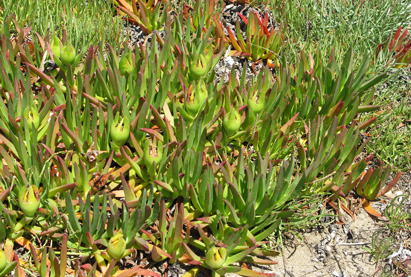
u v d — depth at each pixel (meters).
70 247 0.87
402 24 1.29
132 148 1.01
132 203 0.89
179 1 1.31
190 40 1.17
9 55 1.01
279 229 0.94
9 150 0.95
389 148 1.09
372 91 1.09
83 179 0.90
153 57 1.06
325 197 1.02
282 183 0.88
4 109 0.94
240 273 0.88
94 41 1.14
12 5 1.14
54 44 1.01
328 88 1.10
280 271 0.93
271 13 1.33
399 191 1.06
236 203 0.91
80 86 1.00
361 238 0.99
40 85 1.06
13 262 0.79
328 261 0.96
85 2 1.22
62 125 0.89
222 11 1.29
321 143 0.94
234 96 1.04
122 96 0.94
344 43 1.24
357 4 1.30
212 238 0.85
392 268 0.96
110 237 0.87
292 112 1.08
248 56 1.23
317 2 1.32
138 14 1.25
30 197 0.83
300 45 1.22
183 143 0.93
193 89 0.97
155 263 0.90
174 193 0.93
